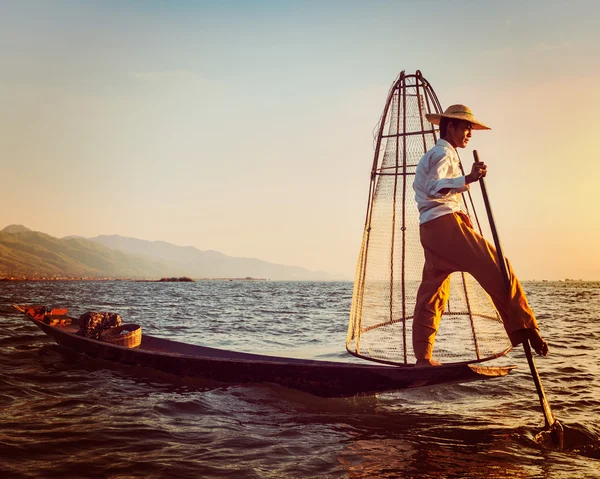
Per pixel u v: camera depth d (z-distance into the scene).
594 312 23.86
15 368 7.82
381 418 5.57
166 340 9.28
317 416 5.61
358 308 6.16
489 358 5.77
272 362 6.30
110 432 4.89
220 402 6.08
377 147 6.22
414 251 5.98
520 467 4.09
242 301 35.22
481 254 4.76
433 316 5.22
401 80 6.10
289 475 3.91
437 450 4.51
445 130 5.16
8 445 4.42
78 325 10.55
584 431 4.95
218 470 4.00
